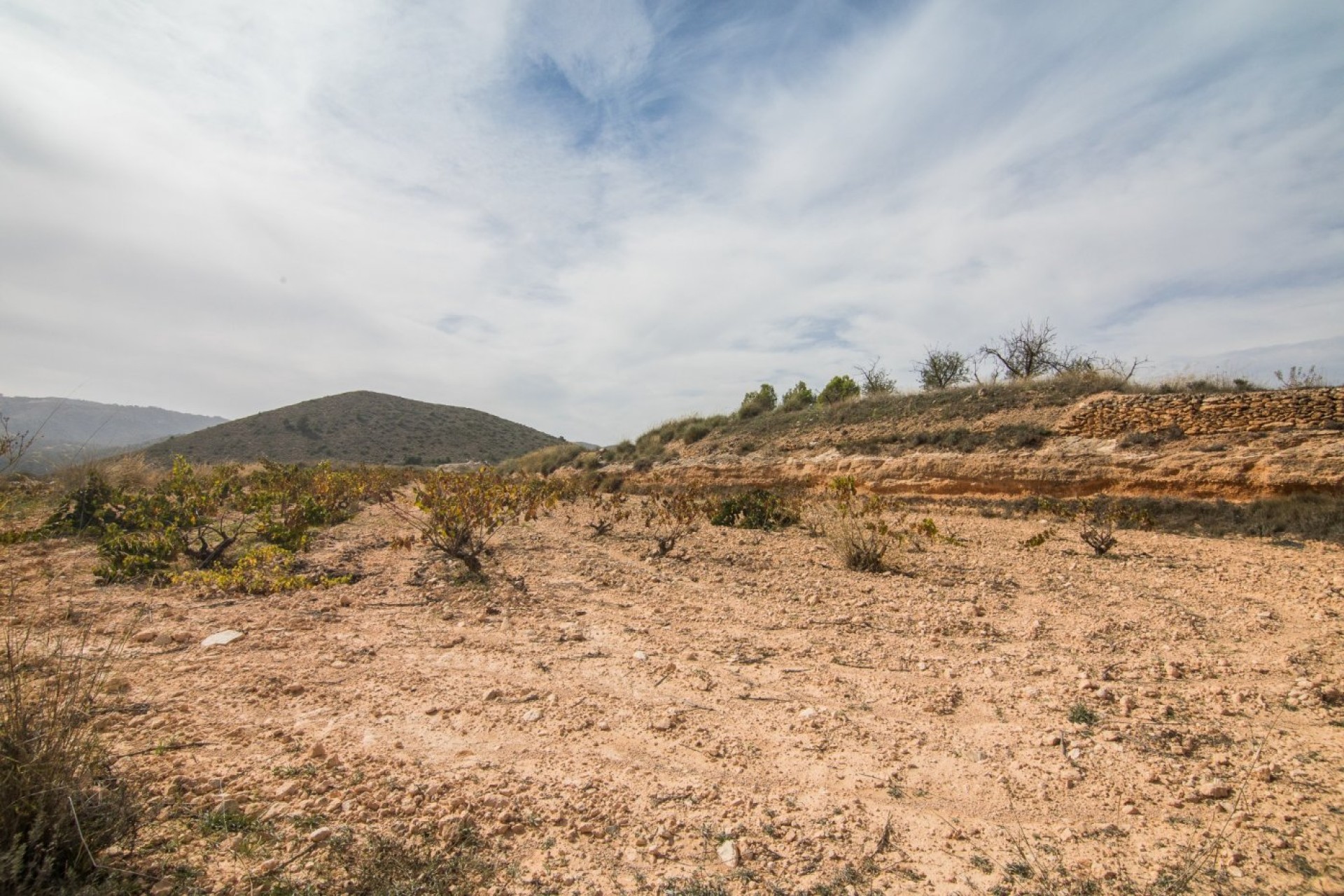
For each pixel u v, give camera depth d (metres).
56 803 2.28
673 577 8.19
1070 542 11.99
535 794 2.96
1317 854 2.56
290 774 3.00
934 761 3.42
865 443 21.34
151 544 7.22
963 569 9.05
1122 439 16.48
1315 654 5.08
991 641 5.57
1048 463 16.97
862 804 3.00
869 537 10.55
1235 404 15.41
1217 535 12.86
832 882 2.44
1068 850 2.66
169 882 2.23
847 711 4.05
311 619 5.65
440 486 9.57
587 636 5.49
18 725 2.42
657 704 4.08
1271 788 3.09
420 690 4.15
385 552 9.27
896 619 6.28
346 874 2.34
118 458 13.71
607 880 2.40
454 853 2.50
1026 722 3.89
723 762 3.37
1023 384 21.67
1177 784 3.15
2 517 9.29
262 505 11.02
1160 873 2.49
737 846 2.64
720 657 5.05
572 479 24.73
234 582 6.72
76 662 3.16
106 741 3.10
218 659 4.49
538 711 3.89
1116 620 6.25
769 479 22.78
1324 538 11.60
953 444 19.39
